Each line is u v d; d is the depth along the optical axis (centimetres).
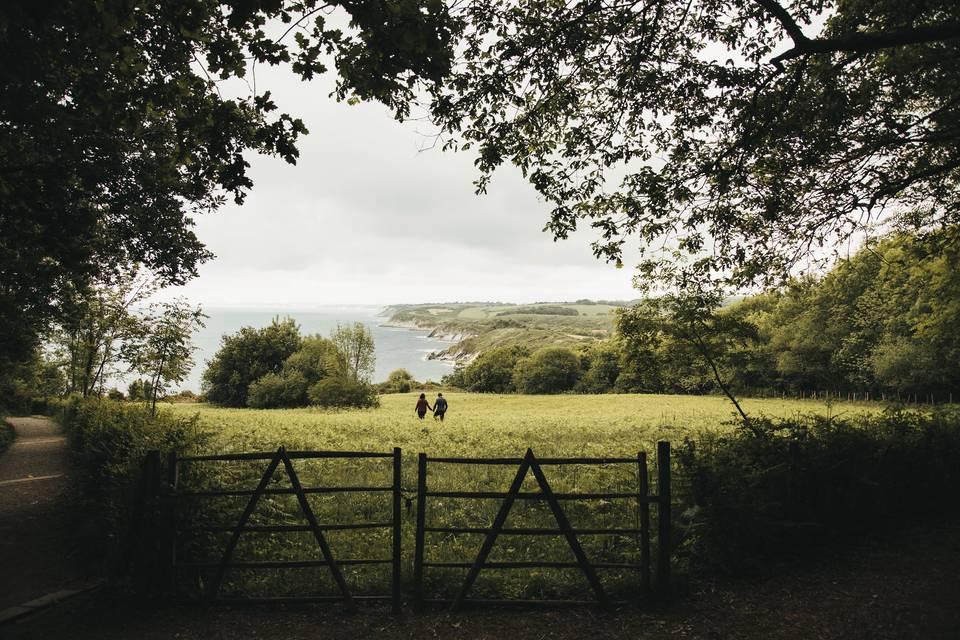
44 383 4062
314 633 495
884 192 918
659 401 5131
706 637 473
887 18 808
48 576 644
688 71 824
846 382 5475
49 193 840
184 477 604
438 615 530
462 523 862
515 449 1709
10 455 1827
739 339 1149
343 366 6362
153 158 1252
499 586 580
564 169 905
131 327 1925
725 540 602
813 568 618
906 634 463
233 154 629
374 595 569
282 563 542
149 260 1546
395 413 4334
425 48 524
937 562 625
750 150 845
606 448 1712
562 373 8631
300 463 1332
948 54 827
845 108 830
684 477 632
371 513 920
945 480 841
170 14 527
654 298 1166
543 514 896
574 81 871
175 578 563
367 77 580
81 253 891
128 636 488
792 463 674
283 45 563
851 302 5272
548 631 494
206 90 655
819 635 468
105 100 603
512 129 852
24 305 1457
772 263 1131
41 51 596
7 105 679
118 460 762
